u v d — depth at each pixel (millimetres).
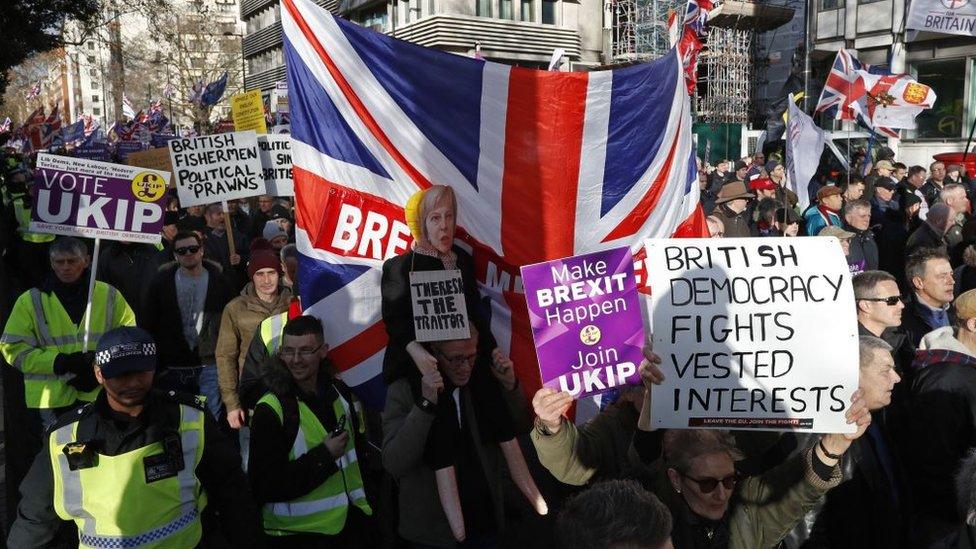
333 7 42438
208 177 8016
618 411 3543
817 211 8594
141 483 2902
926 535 3486
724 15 38438
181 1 43312
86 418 2928
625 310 3334
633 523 1868
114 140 29766
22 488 2961
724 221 9039
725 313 2932
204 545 3172
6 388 6164
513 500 4953
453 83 4961
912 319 4879
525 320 5102
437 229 3826
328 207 4770
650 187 5559
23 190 9305
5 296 7312
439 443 3330
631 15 38969
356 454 3785
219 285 5941
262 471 3424
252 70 60594
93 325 5246
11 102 58156
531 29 34688
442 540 3426
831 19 28516
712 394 2932
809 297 2938
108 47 30297
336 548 3578
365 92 4828
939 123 25516
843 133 22078
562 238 5219
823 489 2732
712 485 2590
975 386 3475
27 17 18109
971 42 24422
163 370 5879
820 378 2912
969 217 8797
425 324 3504
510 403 3717
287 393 3525
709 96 40219
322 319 4742
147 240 5449
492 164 5055
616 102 5332
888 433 3791
